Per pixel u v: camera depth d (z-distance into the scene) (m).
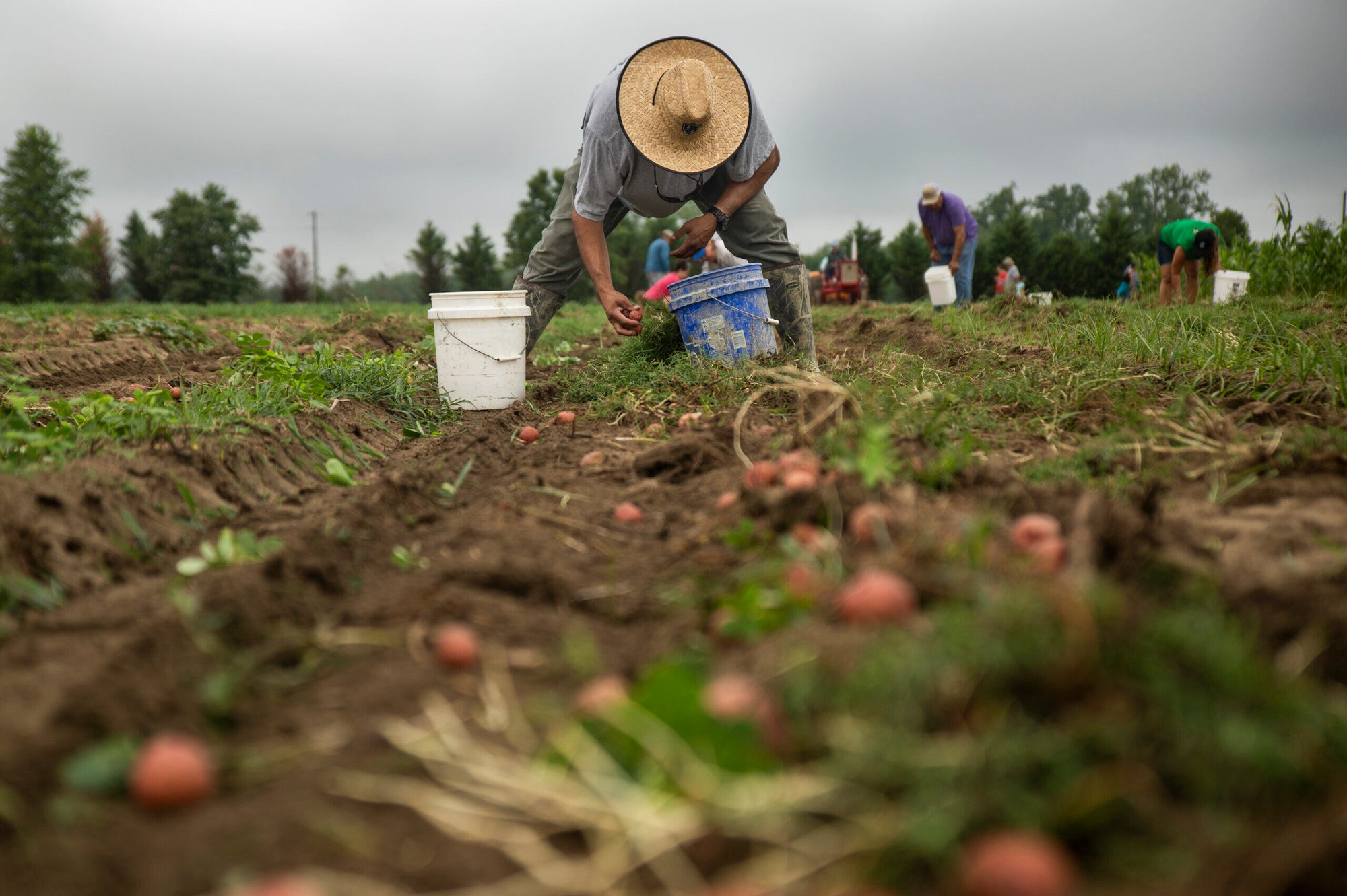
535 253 7.02
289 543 2.80
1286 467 3.25
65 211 64.25
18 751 1.63
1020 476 3.36
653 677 1.64
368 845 1.48
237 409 4.97
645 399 5.75
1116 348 6.42
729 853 1.45
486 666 2.07
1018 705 1.54
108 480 3.36
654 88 6.18
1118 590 1.82
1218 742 1.42
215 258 69.38
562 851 1.50
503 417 5.82
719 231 6.83
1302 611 1.94
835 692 1.62
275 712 1.91
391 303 25.45
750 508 2.90
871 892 1.30
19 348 9.43
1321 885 1.25
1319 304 9.77
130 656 1.99
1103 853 1.36
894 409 4.14
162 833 1.51
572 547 2.96
